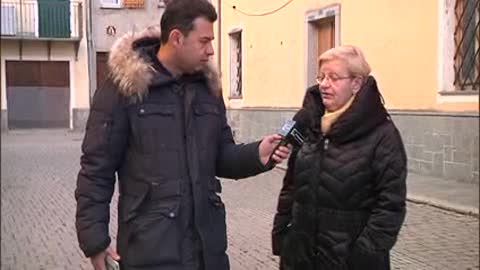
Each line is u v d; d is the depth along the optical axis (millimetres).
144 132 2895
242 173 3133
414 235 7270
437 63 10984
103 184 2912
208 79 3041
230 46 19094
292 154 3381
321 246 3287
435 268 6039
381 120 3211
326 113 3305
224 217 3072
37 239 7109
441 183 10305
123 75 2875
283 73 16328
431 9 11094
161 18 2963
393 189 3135
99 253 2885
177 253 2857
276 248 3586
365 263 3178
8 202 8672
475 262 6145
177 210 2877
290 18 15883
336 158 3217
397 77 11961
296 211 3387
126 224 2920
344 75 3203
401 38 11820
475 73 10578
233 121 18734
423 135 11258
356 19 13156
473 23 10688
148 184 2889
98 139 2889
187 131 2943
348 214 3219
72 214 8539
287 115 15938
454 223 7809
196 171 2932
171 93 2947
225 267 3031
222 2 19281
